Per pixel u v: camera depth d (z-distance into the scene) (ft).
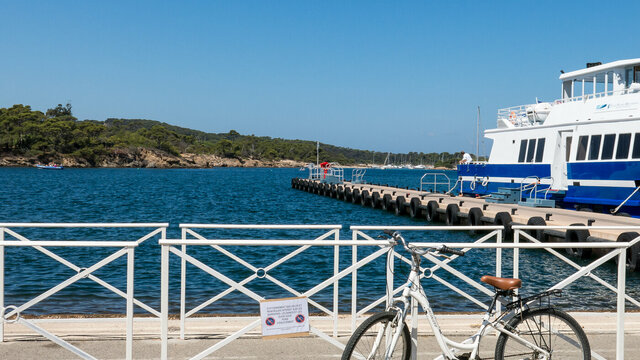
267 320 16.33
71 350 17.56
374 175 578.66
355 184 173.68
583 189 79.25
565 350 16.55
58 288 17.66
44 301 34.73
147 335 21.53
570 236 55.98
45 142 640.58
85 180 307.58
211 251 57.52
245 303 33.71
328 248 60.13
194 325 23.29
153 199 168.04
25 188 217.15
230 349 19.65
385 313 15.51
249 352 19.33
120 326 23.00
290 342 20.45
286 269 48.88
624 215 69.72
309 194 192.95
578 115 82.53
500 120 105.40
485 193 107.14
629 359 18.99
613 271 51.26
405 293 15.84
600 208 77.30
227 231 81.66
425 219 99.40
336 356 18.97
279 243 16.93
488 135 106.63
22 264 49.08
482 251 60.59
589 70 84.79
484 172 107.65
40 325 23.00
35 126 645.51
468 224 77.82
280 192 210.38
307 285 42.68
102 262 17.71
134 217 114.83
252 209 133.39
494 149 104.32
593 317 24.94
